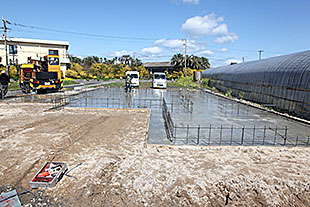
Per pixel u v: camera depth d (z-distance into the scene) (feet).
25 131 24.49
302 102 34.83
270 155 19.13
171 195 12.92
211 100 54.39
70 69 147.13
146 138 22.72
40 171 14.38
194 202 12.40
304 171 16.17
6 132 23.95
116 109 38.55
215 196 12.96
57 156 17.83
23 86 62.34
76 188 13.33
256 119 33.22
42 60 66.85
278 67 43.96
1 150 18.84
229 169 16.24
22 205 11.67
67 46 137.69
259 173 15.71
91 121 29.84
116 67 195.00
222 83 77.71
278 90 41.78
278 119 33.40
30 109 37.78
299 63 38.55
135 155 18.40
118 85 98.68
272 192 13.44
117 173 15.21
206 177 14.97
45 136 22.89
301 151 20.24
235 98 58.49
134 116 33.65
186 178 14.79
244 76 58.54
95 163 16.65
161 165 16.63
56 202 12.02
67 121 29.60
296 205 12.41
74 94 59.62
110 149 19.61
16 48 119.03
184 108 41.65
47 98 51.39
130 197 12.62
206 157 18.37
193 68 178.09
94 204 11.94
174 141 22.13
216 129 27.20
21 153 18.29
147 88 85.66
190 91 79.00
